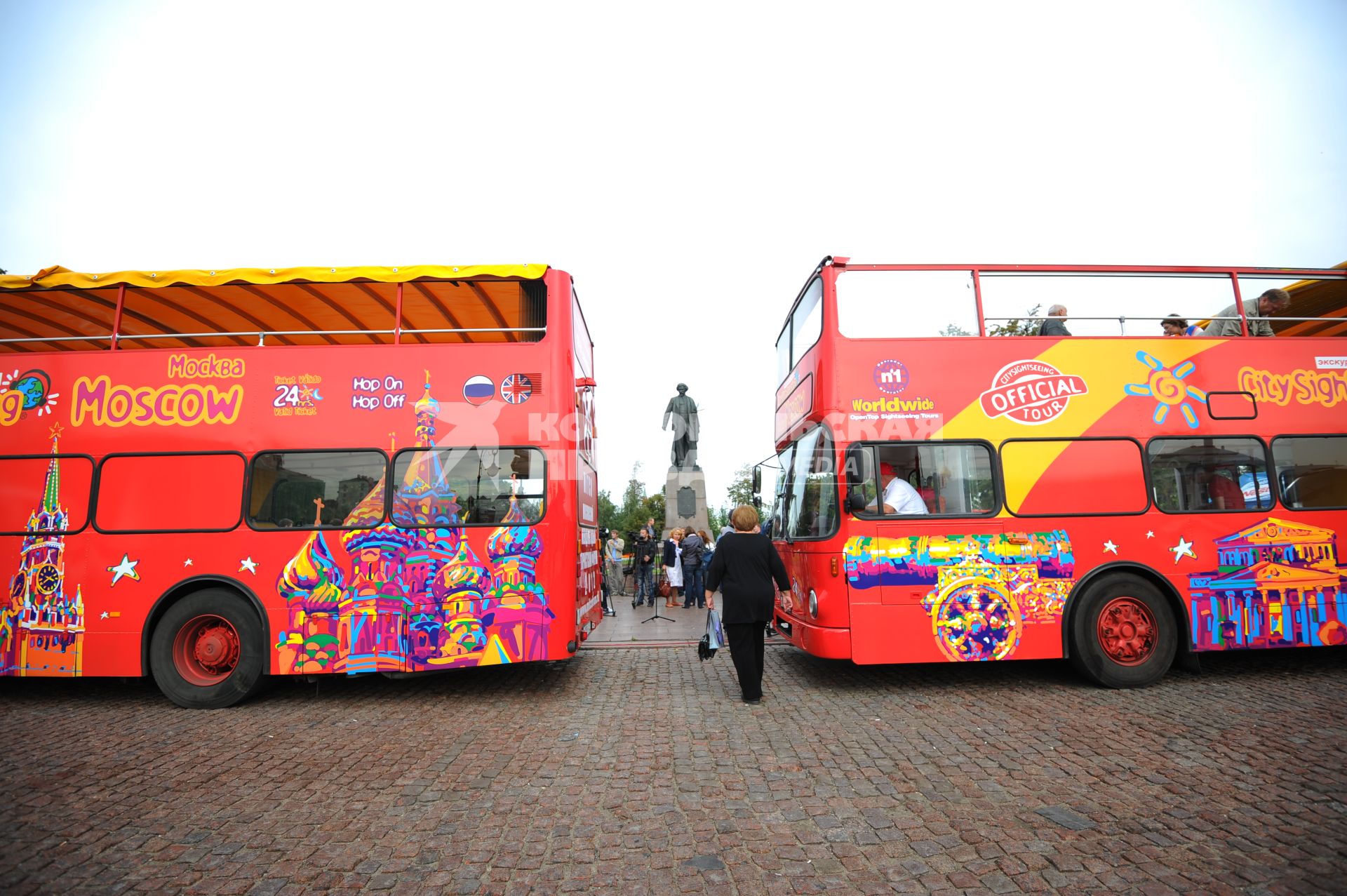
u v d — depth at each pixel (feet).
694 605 53.21
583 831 12.82
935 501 23.08
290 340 28.35
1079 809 13.28
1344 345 24.80
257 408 23.09
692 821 13.17
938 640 22.53
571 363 23.49
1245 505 23.57
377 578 22.38
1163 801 13.53
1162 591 23.12
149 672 22.62
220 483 22.86
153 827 13.19
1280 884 10.43
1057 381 23.80
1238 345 24.50
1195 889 10.37
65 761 17.19
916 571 22.70
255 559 22.54
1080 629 22.71
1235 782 14.37
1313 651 28.48
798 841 12.26
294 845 12.35
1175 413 23.91
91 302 24.50
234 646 22.68
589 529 27.50
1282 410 24.25
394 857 11.87
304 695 24.02
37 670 22.58
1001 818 12.96
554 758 17.01
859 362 23.62
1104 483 23.34
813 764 16.19
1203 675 24.38
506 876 11.17
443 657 22.17
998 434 23.44
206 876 11.26
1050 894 10.36
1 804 14.34
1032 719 19.44
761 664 22.52
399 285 23.54
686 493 63.52
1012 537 22.94
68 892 10.76
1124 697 21.63
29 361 23.62
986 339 23.93
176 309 25.26
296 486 22.79
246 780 15.75
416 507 22.63
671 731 19.13
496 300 25.41
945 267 24.40
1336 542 23.66
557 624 22.33
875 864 11.37
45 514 22.97
